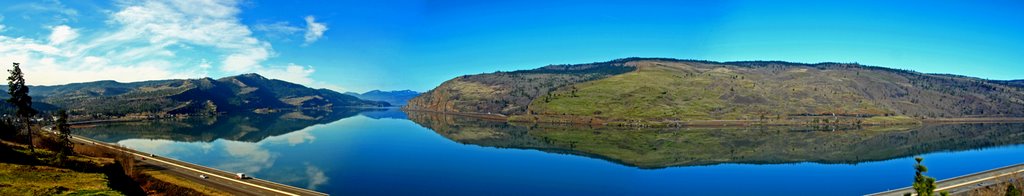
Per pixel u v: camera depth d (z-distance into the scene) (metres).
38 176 78.94
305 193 107.94
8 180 73.12
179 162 143.38
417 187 121.50
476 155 177.62
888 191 114.12
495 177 135.12
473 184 125.88
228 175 126.12
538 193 117.44
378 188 119.56
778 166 157.62
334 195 112.19
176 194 98.50
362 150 188.88
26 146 124.44
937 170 151.00
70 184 76.00
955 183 120.00
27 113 117.50
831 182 131.75
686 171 147.62
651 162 164.75
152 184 104.25
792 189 123.31
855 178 137.25
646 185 126.94
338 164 153.25
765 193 119.12
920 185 48.41
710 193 119.06
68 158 102.56
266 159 163.50
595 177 136.88
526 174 140.00
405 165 152.75
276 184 116.44
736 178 136.88
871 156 181.62
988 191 102.88
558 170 147.25
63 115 141.88
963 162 167.38
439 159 166.50
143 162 140.25
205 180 117.00
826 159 173.62
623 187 124.12
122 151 149.25
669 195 117.06
